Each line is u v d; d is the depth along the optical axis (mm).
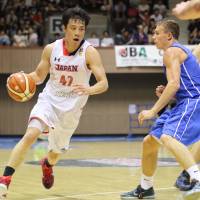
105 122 24672
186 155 5844
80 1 26641
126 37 24625
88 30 25953
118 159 12992
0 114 24000
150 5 26828
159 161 12336
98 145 18703
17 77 6500
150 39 24047
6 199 6730
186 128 6035
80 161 12367
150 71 23344
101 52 23109
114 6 26656
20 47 22844
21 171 10070
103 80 6410
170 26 6410
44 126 6395
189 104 6129
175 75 6012
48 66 6695
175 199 6789
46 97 6602
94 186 8000
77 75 6520
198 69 6328
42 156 13562
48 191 7457
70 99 6547
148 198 6863
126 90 24672
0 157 13773
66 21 6352
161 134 6336
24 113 24141
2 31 24328
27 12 25375
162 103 5898
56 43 6594
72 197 6922
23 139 6238
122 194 6992
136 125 24469
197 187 5590
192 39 24266
